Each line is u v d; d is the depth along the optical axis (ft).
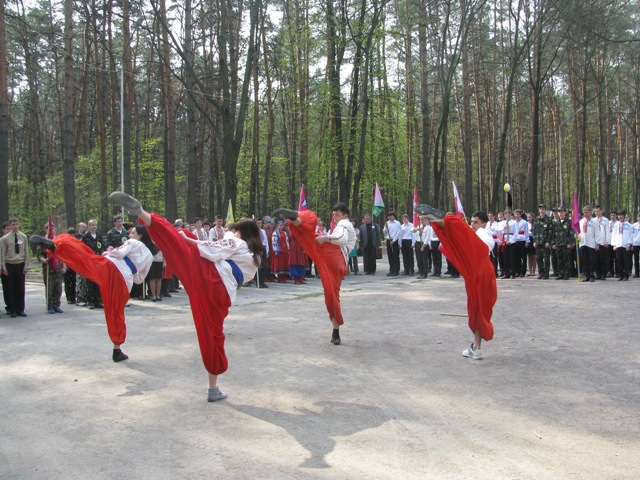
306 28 79.20
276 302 40.24
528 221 57.00
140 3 78.48
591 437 14.40
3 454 13.82
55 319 34.53
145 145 96.02
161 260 41.93
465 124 99.55
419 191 127.54
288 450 13.75
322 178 90.79
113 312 22.71
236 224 18.97
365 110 74.13
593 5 74.79
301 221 24.32
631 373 20.13
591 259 50.21
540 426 15.20
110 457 13.50
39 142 100.37
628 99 136.56
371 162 88.94
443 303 37.86
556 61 121.60
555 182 149.69
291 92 93.15
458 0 91.56
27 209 89.04
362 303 38.70
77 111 102.58
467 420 15.72
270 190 114.62
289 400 17.70
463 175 163.43
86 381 20.10
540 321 30.35
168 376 20.65
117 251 22.97
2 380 20.36
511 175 131.85
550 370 20.72
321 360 22.71
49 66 109.70
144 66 104.06
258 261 18.81
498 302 37.68
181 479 12.24
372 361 22.48
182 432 15.06
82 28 101.45
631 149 161.38
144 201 105.81
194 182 70.38
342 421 15.75
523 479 12.09
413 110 100.94
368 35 72.38
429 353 23.67
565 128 149.59
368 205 115.96
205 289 17.16
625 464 12.80
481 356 22.65
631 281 49.80
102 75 90.48
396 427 15.24
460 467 12.71
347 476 12.26
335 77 74.74
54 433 15.14
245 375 20.62
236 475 12.38
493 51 116.67
